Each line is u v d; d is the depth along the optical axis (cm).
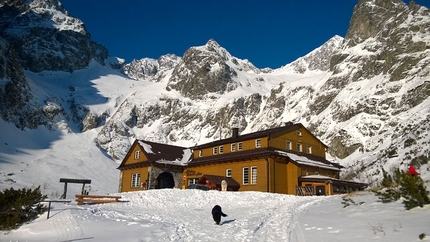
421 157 4025
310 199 2480
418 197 1223
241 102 13550
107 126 11669
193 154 5028
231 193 2884
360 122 7856
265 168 3706
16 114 9606
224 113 12888
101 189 6481
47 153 8381
